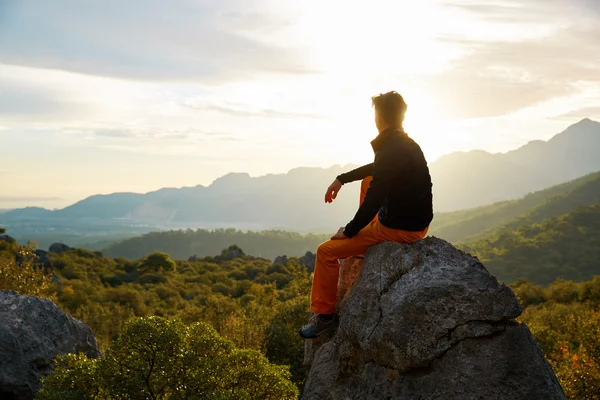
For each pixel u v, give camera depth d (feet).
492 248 652.07
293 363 54.13
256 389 22.25
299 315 57.88
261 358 22.86
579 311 111.34
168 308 163.02
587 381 47.09
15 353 26.40
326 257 15.81
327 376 15.60
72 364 25.34
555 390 12.38
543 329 81.87
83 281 209.97
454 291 13.14
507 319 13.03
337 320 16.44
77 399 21.48
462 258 13.92
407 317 13.38
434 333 13.09
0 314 28.12
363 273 15.21
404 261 14.30
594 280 171.53
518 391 12.23
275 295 87.86
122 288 181.06
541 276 558.56
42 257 183.32
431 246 14.17
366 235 15.35
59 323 30.01
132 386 20.93
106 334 84.79
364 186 17.28
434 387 12.93
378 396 13.93
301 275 85.30
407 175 14.53
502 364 12.50
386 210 14.97
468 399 12.42
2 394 25.43
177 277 264.72
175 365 21.24
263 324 59.11
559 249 616.80
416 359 13.17
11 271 53.31
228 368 22.24
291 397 22.76
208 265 316.81
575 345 76.23
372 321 14.25
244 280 239.50
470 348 12.85
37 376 26.81
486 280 13.24
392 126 14.90
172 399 20.88
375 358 14.10
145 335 21.15
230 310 74.90
